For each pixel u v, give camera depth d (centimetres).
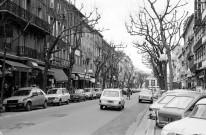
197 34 5188
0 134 1102
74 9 3834
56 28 4525
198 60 5041
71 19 5138
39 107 2688
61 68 4719
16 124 1442
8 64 2747
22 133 1164
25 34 3428
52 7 4184
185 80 7444
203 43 4159
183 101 1193
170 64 2131
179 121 696
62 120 1647
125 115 2045
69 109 2473
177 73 9862
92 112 2203
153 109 1474
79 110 2367
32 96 2381
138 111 2414
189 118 720
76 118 1766
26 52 3256
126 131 1291
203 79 4397
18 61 3222
